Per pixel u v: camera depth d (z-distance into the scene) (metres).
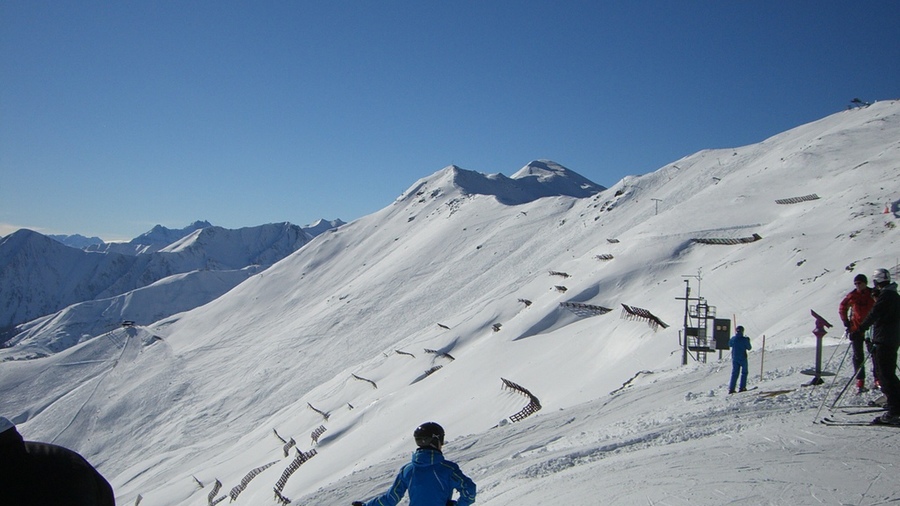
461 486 4.71
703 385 13.98
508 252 151.75
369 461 29.80
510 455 13.02
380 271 181.88
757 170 97.31
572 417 15.28
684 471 6.59
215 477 63.84
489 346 51.28
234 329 180.75
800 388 10.37
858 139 85.44
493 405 34.12
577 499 6.41
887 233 36.53
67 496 2.47
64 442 112.94
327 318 149.75
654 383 16.59
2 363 172.50
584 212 157.38
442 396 41.56
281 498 33.34
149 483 77.44
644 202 140.62
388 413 42.53
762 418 8.78
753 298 36.31
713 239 58.62
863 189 48.59
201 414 110.19
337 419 56.34
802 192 67.44
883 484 5.54
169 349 168.75
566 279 71.75
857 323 8.95
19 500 2.34
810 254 38.22
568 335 44.75
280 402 105.31
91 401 131.25
